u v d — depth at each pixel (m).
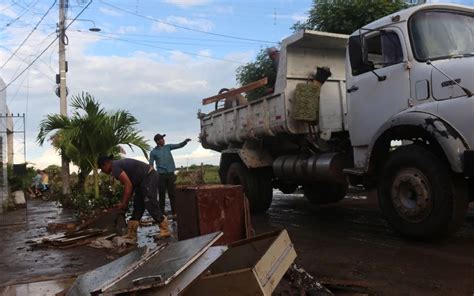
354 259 6.23
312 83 9.08
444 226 6.29
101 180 14.94
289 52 9.34
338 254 6.55
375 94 7.39
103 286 3.72
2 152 16.17
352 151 8.51
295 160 9.69
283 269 4.21
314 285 4.74
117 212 8.95
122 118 13.33
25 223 12.02
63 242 8.16
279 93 9.29
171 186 11.34
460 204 6.25
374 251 6.57
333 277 5.49
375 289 4.96
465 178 6.35
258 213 10.97
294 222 9.49
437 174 6.28
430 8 7.12
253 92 10.84
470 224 8.19
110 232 9.08
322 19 14.40
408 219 6.71
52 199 20.61
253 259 4.55
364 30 7.50
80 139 13.17
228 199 6.65
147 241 8.25
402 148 6.81
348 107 7.97
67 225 10.42
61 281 5.82
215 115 11.97
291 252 4.47
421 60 6.76
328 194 11.17
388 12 13.67
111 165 8.01
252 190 10.66
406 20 7.02
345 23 13.94
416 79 6.75
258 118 10.03
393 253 6.38
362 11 13.89
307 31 8.80
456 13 7.23
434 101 6.47
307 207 11.66
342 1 14.40
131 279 3.75
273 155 10.71
